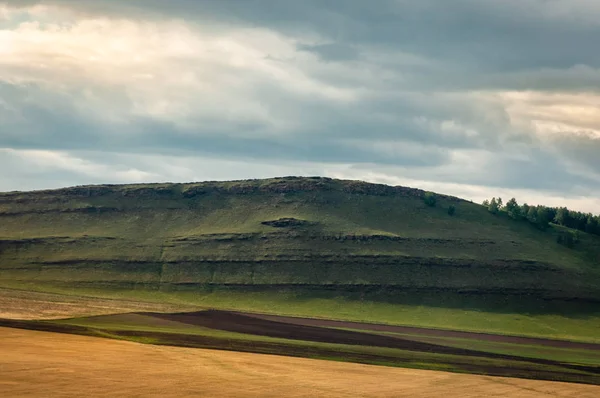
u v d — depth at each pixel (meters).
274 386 65.19
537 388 78.06
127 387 58.41
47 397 52.03
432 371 85.62
